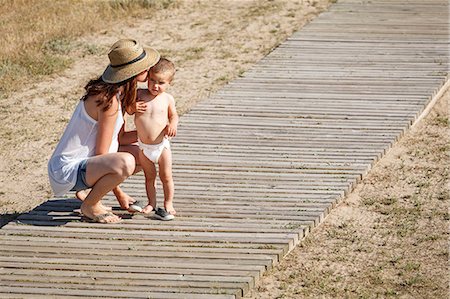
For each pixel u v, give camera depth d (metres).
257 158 10.66
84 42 17.23
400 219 9.55
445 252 8.78
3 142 12.68
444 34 16.75
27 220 8.84
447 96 13.91
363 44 16.20
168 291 7.52
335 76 14.25
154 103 8.50
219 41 17.14
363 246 8.90
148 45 17.03
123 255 8.13
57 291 7.54
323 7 19.30
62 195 9.47
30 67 15.73
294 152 10.88
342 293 7.95
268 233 8.59
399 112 12.43
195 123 12.06
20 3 19.95
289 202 9.35
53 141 12.70
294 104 12.85
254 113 12.47
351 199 10.02
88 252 8.20
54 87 14.91
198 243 8.37
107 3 19.50
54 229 8.63
